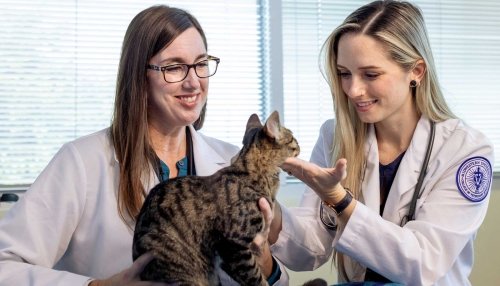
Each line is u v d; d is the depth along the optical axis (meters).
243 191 1.43
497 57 3.29
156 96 1.66
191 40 1.65
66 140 2.76
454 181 1.69
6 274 1.44
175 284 1.40
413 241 1.55
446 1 3.23
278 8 2.98
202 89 1.70
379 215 1.74
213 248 1.42
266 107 3.01
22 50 2.70
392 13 1.74
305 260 1.87
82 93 2.78
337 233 1.63
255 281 1.40
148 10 1.67
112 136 1.71
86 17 2.78
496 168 3.19
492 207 3.14
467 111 3.24
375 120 1.76
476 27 3.27
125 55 1.67
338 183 1.55
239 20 2.98
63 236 1.61
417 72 1.81
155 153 1.74
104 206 1.63
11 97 2.68
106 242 1.62
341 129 1.92
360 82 1.73
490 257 3.13
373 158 1.89
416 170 1.79
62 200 1.59
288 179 2.97
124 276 1.40
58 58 2.75
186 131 1.88
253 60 3.00
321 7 3.06
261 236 1.43
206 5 2.93
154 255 1.39
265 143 1.52
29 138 2.71
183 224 1.42
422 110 1.86
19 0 2.70
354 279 1.88
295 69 3.03
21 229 1.54
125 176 1.64
